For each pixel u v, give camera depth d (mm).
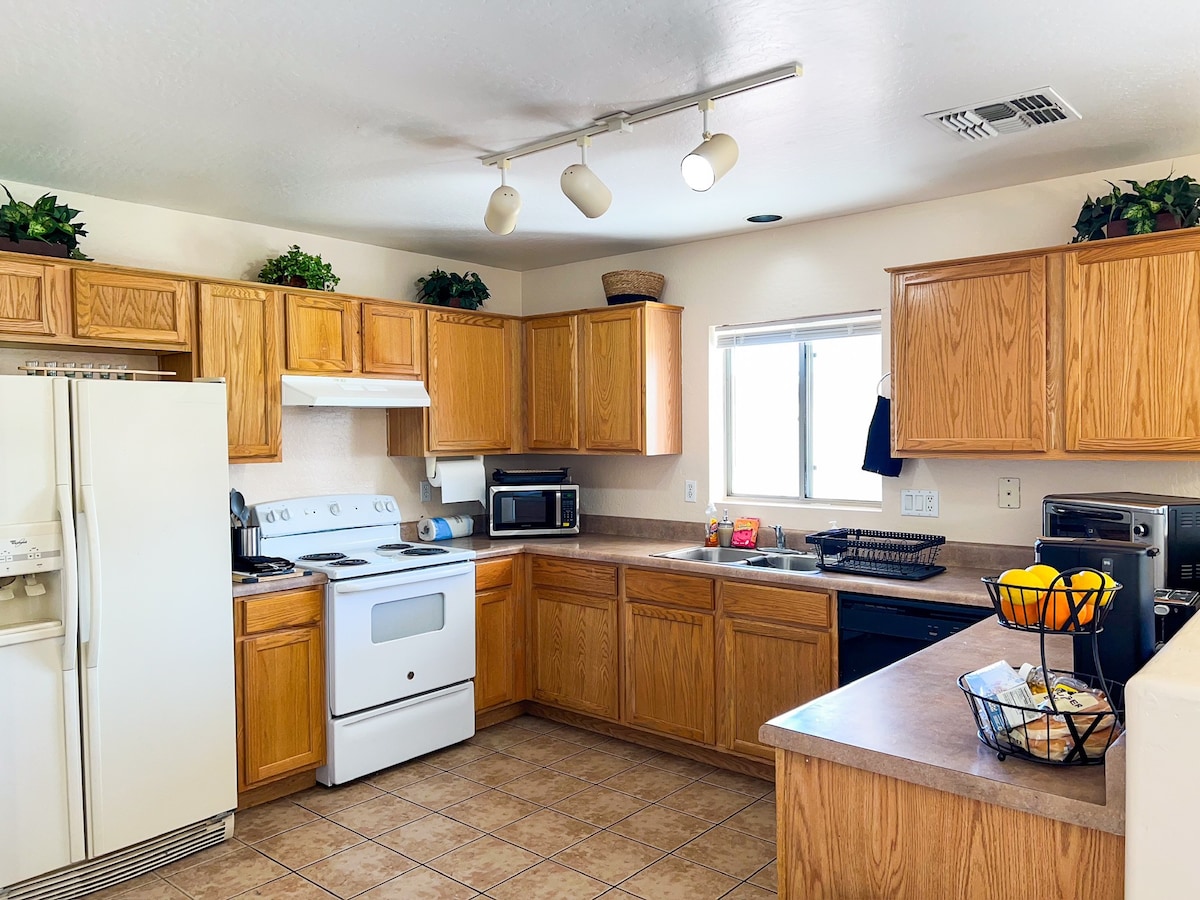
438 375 4195
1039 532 3252
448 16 1905
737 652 3459
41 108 2412
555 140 2705
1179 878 1057
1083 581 1415
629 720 3832
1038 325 2947
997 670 1541
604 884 2652
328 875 2734
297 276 3697
